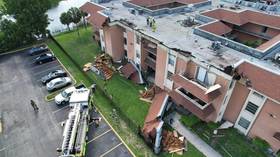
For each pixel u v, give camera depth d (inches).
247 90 1106.7
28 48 2166.6
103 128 1320.1
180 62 1272.1
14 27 2096.5
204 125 1309.1
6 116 1391.5
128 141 1245.7
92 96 1520.7
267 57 1200.2
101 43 2010.3
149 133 1205.1
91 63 1904.5
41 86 1658.5
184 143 1219.2
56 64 1913.1
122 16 1759.4
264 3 2048.5
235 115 1244.5
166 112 1396.4
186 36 1438.2
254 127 1173.1
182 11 1871.3
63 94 1505.9
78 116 1242.6
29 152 1184.2
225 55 1219.2
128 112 1444.4
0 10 2237.9
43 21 2201.0
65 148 1091.9
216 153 1173.1
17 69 1846.7
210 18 1577.3
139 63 1708.9
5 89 1617.9
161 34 1459.2
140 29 1531.7
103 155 1167.6
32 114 1411.2
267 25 1579.7
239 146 1197.7
